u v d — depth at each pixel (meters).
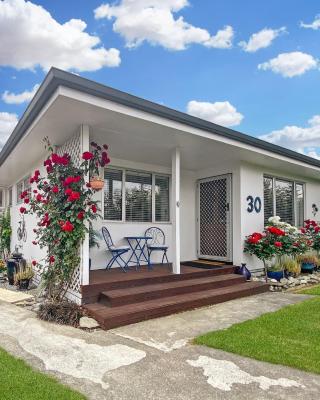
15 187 9.72
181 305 4.55
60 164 4.68
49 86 3.55
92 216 4.56
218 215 7.34
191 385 2.53
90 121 4.35
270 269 6.70
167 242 7.34
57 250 4.56
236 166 6.93
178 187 5.65
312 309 4.57
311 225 8.46
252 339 3.43
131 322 3.99
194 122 4.82
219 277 5.93
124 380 2.60
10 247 10.29
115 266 6.39
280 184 8.27
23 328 3.76
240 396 2.38
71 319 3.98
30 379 2.55
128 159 6.71
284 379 2.62
